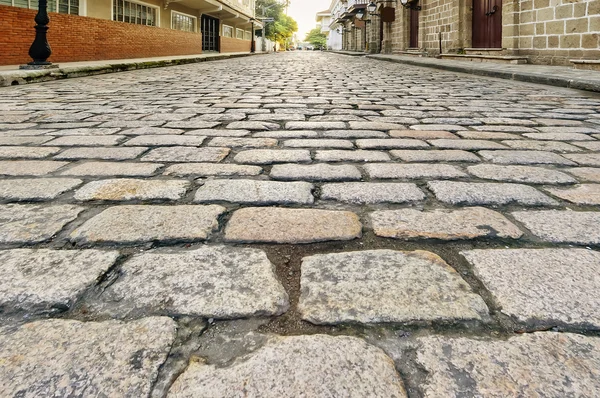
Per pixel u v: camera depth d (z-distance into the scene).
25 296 0.96
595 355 0.78
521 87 5.71
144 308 0.92
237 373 0.74
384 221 1.38
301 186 1.73
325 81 6.85
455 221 1.38
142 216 1.41
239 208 1.49
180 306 0.93
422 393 0.71
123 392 0.71
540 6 8.65
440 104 4.18
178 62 13.49
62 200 1.56
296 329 0.86
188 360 0.77
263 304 0.93
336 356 0.78
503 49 9.99
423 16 15.84
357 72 9.11
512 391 0.71
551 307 0.92
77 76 8.16
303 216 1.42
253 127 3.01
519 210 1.48
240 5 28.19
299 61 15.51
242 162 2.10
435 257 1.14
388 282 1.02
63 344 0.81
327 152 2.30
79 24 11.22
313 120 3.29
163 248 1.19
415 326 0.87
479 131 2.88
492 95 4.88
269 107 3.98
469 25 12.37
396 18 20.12
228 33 28.06
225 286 1.00
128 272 1.06
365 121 3.26
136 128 2.96
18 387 0.71
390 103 4.25
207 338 0.83
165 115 3.51
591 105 4.07
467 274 1.05
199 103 4.26
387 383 0.72
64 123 3.14
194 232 1.29
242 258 1.13
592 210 1.47
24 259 1.11
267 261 1.12
